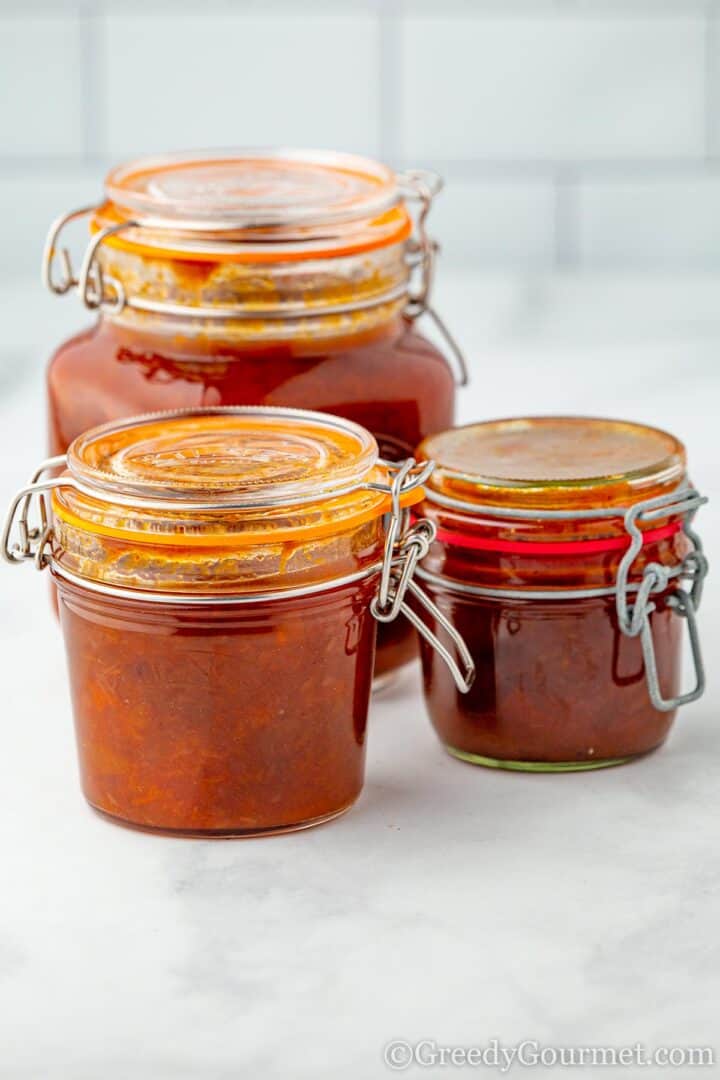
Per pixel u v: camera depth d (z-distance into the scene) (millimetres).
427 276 1383
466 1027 861
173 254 1214
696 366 2176
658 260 2527
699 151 2465
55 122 2445
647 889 997
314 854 1044
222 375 1234
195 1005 882
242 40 2424
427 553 1137
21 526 1074
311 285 1218
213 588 998
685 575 1162
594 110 2449
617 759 1159
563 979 902
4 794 1132
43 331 2309
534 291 2459
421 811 1102
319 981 903
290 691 1032
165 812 1055
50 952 936
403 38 2420
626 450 1181
